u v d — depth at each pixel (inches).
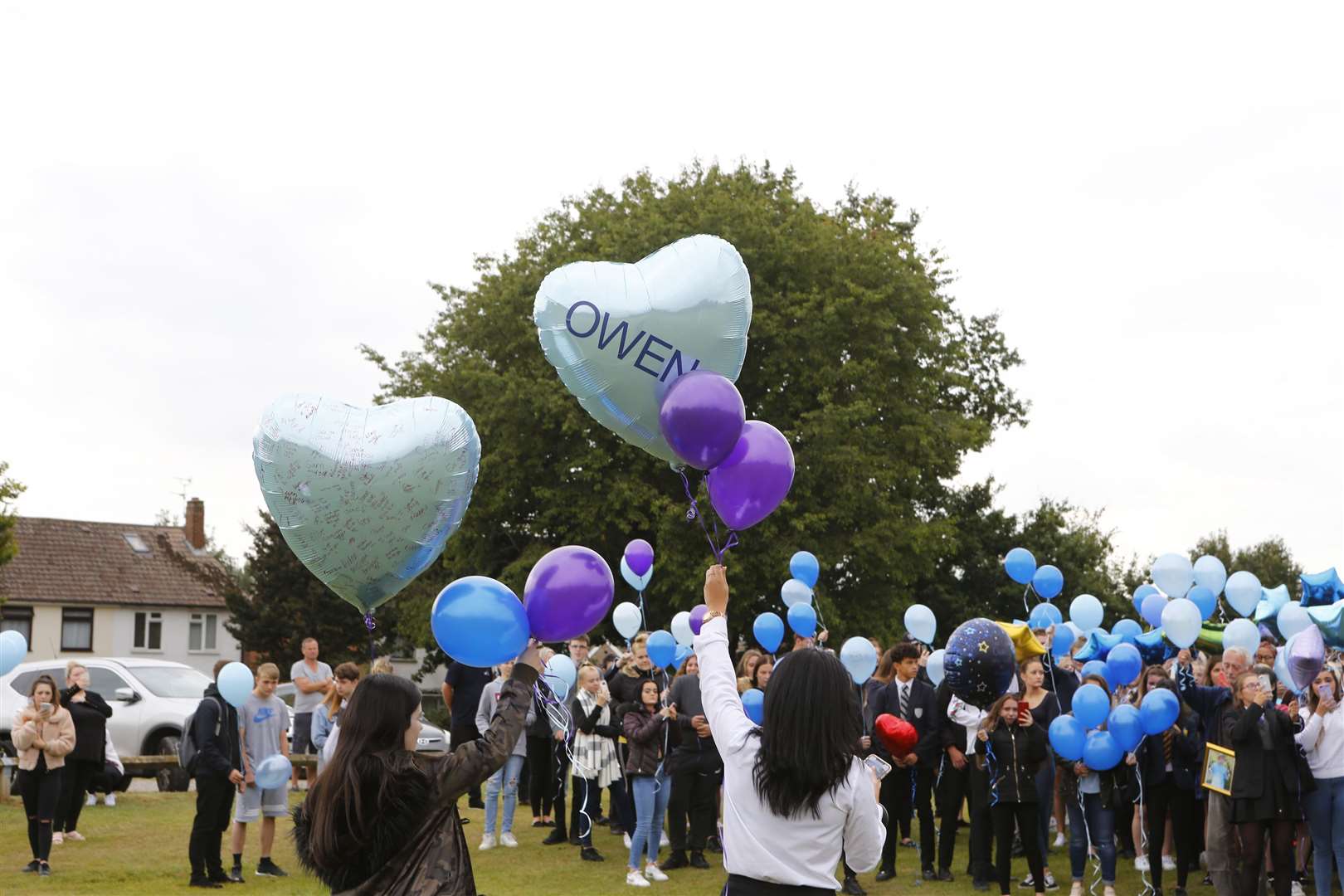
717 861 438.0
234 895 375.9
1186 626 394.6
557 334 213.9
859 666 402.0
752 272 1014.4
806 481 984.9
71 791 476.7
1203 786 356.5
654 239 996.6
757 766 132.1
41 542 1705.2
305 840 130.1
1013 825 371.9
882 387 1034.7
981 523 1493.6
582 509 989.8
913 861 451.2
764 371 1010.7
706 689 143.0
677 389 206.1
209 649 1760.6
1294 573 1836.9
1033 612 498.6
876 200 1274.6
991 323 1403.8
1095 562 1556.3
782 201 1099.3
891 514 1032.8
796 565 488.4
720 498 211.3
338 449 188.2
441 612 163.5
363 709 132.6
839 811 130.5
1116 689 444.8
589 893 380.5
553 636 166.7
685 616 485.7
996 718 373.4
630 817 443.5
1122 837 457.1
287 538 195.2
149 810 565.9
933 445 1066.7
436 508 191.5
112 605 1668.3
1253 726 341.1
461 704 470.6
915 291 1061.1
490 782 462.6
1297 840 403.2
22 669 706.8
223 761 391.2
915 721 412.5
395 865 128.6
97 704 489.4
